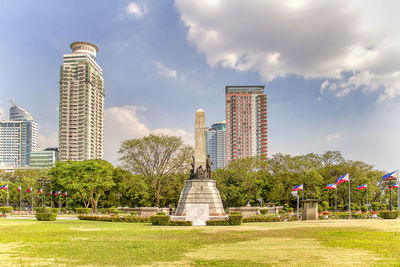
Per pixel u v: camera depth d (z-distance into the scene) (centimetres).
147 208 5209
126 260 1672
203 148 4553
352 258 1686
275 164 8825
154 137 7056
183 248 2017
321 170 8000
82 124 15750
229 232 2853
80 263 1605
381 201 10494
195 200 4206
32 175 10875
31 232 2919
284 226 3388
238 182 8906
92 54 17100
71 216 6106
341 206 7656
